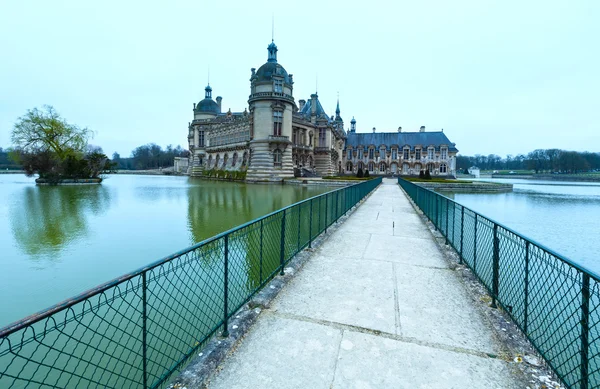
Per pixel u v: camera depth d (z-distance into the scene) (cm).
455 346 409
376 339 423
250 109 5519
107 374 484
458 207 800
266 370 362
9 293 820
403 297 549
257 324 459
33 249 1209
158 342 563
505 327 444
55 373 495
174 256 343
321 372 359
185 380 339
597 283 281
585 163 10881
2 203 2556
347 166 8381
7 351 199
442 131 7906
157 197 3031
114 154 16050
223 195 3219
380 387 338
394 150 8000
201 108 8162
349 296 552
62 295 812
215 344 403
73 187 4328
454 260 736
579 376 457
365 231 1062
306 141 6384
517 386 340
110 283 269
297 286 595
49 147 4834
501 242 566
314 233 945
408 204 1869
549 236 1762
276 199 2858
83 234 1455
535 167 12325
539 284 757
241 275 649
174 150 15025
